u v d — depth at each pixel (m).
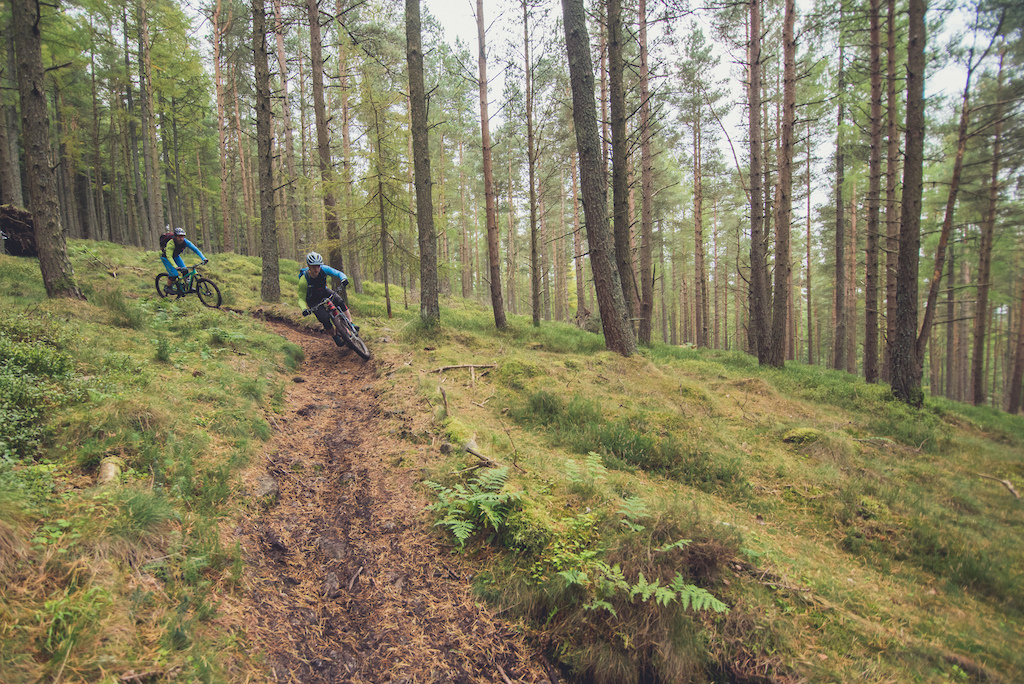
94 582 2.47
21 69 6.76
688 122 22.12
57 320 5.73
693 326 51.91
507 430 6.30
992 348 39.81
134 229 31.47
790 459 7.06
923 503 6.09
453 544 3.99
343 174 13.20
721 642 3.23
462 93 26.98
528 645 3.30
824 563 4.64
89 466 3.48
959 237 21.88
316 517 4.20
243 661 2.65
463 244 35.22
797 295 40.06
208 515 3.52
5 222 10.48
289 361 7.92
